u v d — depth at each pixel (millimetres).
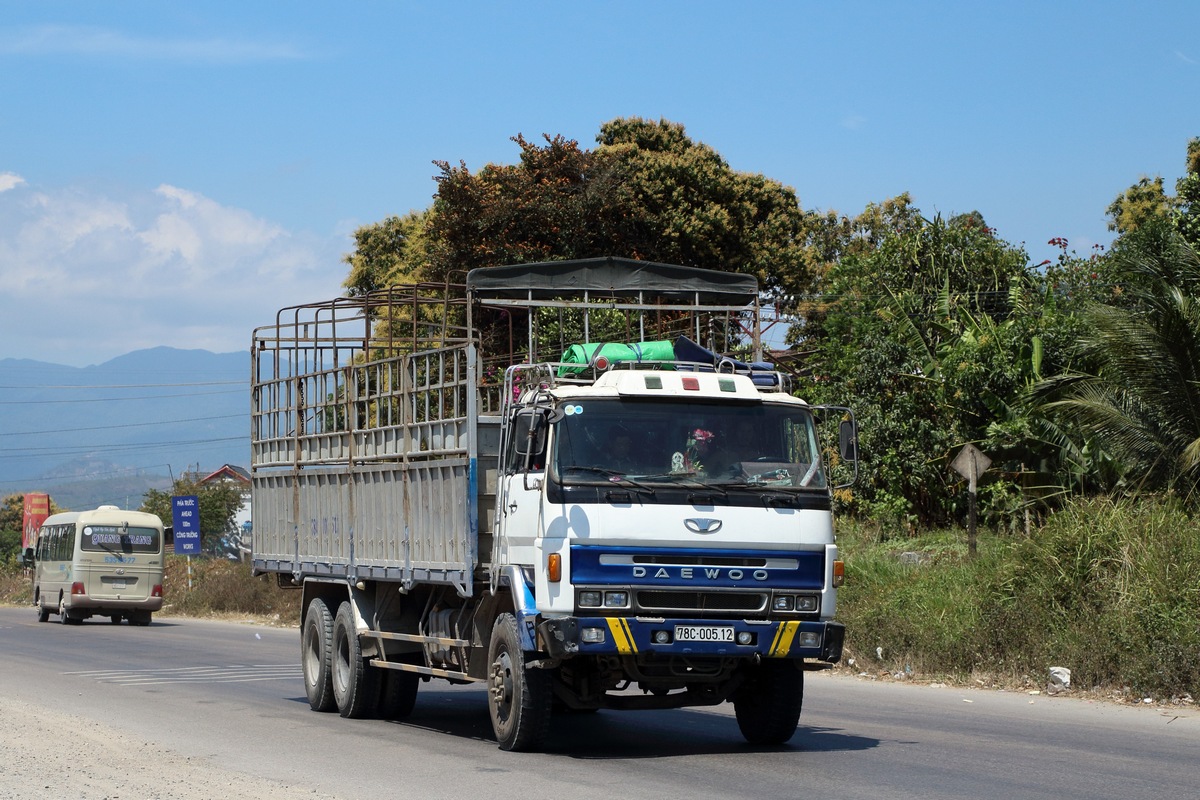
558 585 10328
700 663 10773
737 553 10609
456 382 12047
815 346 35531
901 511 25250
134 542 37531
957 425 25141
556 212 33031
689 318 16719
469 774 10031
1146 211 43500
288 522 16609
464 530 11750
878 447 25875
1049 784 9375
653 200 35562
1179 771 9953
